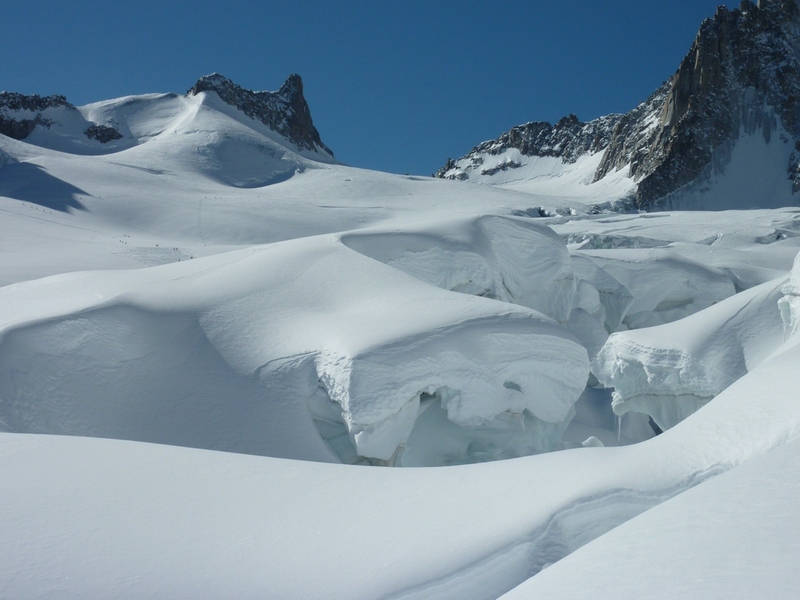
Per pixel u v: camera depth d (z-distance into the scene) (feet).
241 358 43.14
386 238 63.62
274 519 19.39
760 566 9.93
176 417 39.88
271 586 15.70
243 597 15.12
